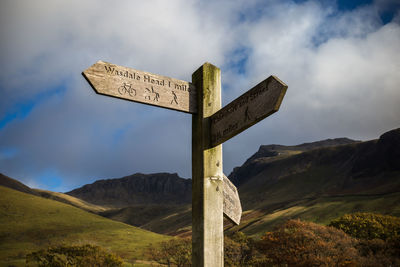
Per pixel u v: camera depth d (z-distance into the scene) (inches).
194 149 121.6
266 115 93.4
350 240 999.6
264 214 4067.4
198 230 111.8
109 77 110.3
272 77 92.2
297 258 890.7
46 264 1010.1
